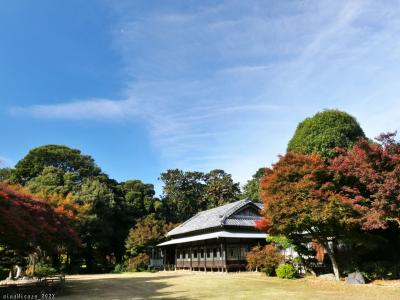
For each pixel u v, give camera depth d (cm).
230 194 6131
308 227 1814
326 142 2123
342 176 1791
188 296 1520
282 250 2605
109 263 4531
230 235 2956
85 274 3544
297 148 2255
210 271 3225
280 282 1959
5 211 1422
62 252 3584
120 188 5209
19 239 1622
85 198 4028
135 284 2197
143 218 4888
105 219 4209
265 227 2036
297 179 1841
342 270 2011
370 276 1795
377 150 1577
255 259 2556
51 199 3453
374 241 1886
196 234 3534
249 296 1435
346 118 2205
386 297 1288
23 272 2969
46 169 4512
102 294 1700
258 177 5941
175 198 6103
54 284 1819
